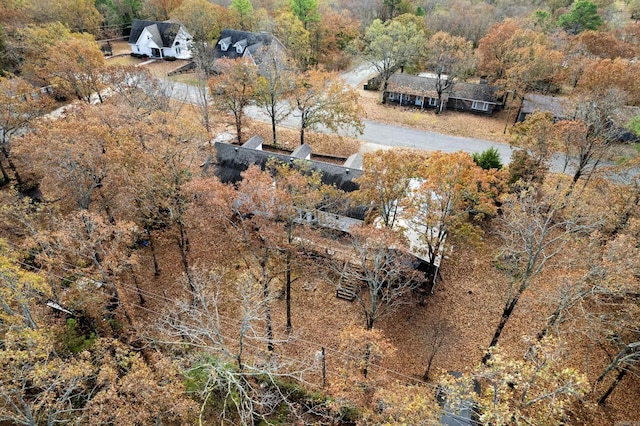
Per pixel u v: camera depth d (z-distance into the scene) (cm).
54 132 2894
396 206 3138
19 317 1941
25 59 6003
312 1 7312
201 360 2220
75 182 2870
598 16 7394
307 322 3023
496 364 1817
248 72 4859
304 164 3456
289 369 2672
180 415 1962
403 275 3006
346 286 3209
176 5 9025
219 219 2636
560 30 7169
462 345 2866
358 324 2989
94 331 2594
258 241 2619
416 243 3366
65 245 2577
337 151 5172
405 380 2633
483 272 3447
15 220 3266
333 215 3391
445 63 5972
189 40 8081
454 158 2759
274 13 8238
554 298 2381
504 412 1662
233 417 2294
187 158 3288
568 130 3416
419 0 9669
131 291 3169
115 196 3048
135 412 1792
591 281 2462
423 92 6303
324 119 4819
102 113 3481
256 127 5688
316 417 2305
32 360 1789
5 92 4106
